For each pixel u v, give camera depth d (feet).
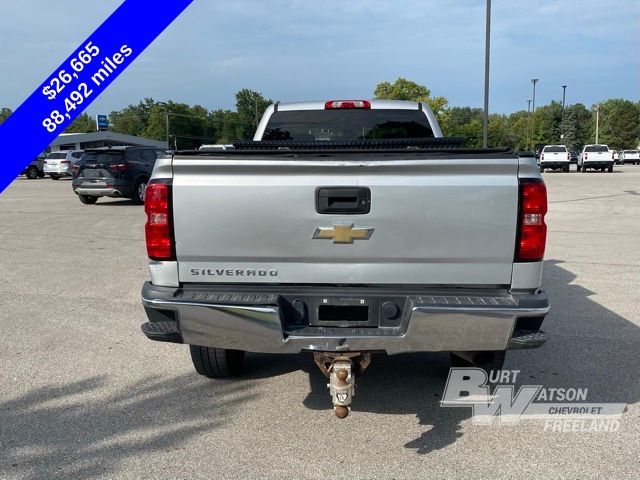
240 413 12.38
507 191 10.36
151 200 10.83
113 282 24.43
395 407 12.67
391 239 10.55
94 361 15.39
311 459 10.51
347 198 10.52
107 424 11.87
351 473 10.03
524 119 329.52
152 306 10.68
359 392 13.46
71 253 31.35
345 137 19.84
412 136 19.69
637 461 10.37
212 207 10.69
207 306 10.43
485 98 64.90
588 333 17.43
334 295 10.75
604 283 23.70
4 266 27.84
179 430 11.61
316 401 12.99
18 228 41.09
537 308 10.17
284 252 10.74
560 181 92.79
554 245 32.76
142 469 10.18
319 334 10.40
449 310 10.07
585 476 9.86
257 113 383.24
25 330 18.01
